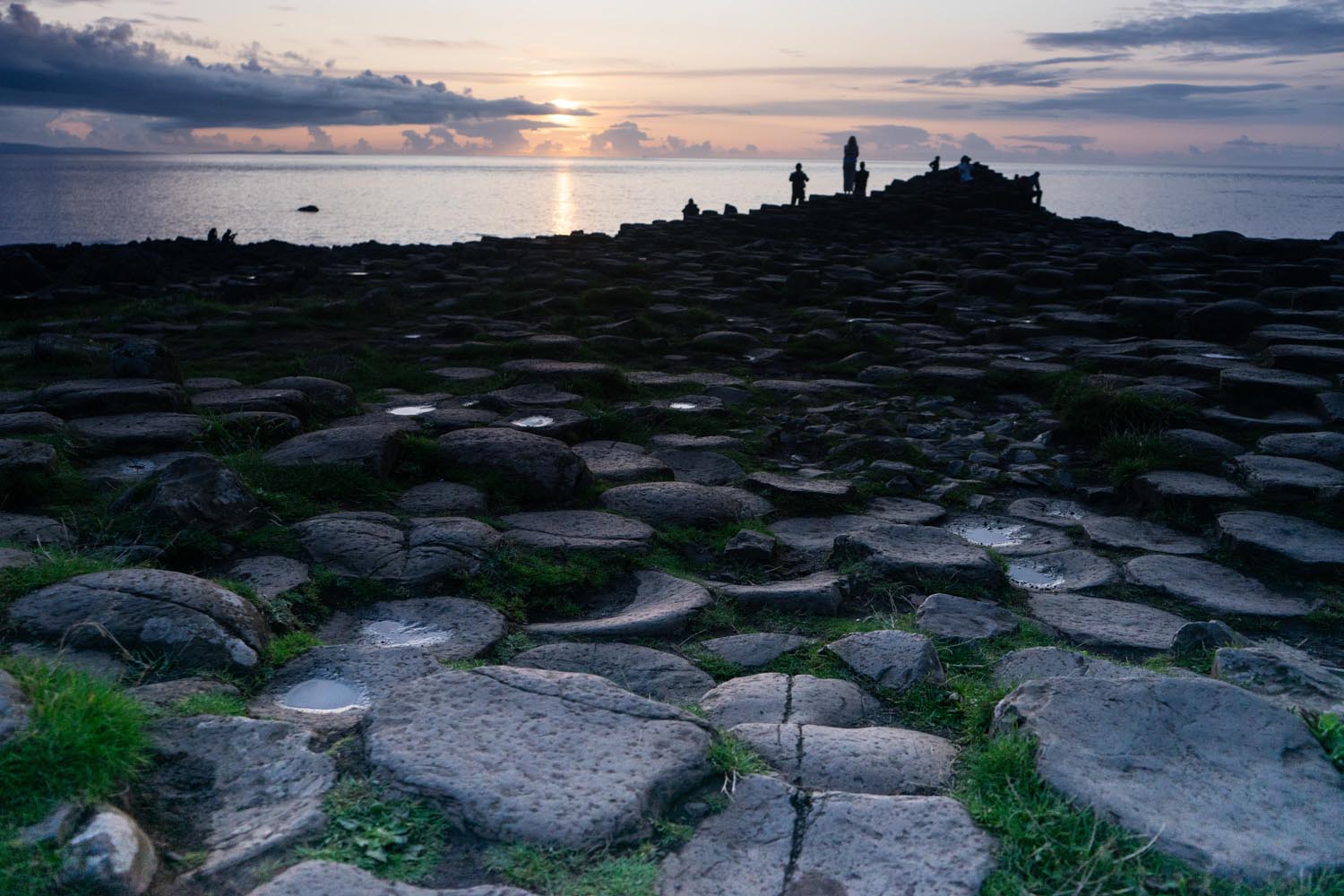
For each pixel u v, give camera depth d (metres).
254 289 18.31
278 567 5.22
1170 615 5.25
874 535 6.06
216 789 3.17
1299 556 5.79
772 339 13.36
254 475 6.29
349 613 4.98
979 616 5.09
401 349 12.50
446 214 72.12
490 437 7.07
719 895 2.75
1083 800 3.07
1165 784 3.18
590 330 13.19
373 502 6.29
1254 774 3.23
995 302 15.48
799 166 35.84
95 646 4.04
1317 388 8.75
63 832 2.69
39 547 5.00
